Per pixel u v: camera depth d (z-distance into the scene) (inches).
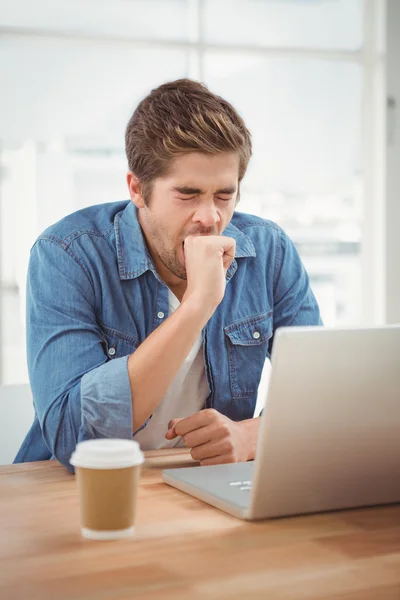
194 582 30.7
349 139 137.3
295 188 135.3
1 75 119.0
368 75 136.6
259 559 33.3
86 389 50.9
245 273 67.5
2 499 42.9
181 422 52.4
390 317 136.3
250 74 130.3
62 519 39.1
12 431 75.4
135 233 62.2
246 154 57.4
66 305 58.6
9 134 120.6
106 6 121.9
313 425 37.5
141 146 56.3
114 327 61.6
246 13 129.0
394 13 133.6
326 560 33.2
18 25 118.4
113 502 35.6
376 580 31.0
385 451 39.8
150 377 50.8
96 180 130.6
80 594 29.5
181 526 37.8
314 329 36.5
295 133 134.0
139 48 124.0
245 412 66.6
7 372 150.7
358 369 37.8
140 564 32.7
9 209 134.8
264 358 67.3
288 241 70.9
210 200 55.4
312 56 133.6
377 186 136.9
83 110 123.6
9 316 146.7
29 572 31.7
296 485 38.5
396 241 136.0
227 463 50.3
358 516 39.7
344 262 139.3
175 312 52.8
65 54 121.0
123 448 35.7
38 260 60.7
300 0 132.0
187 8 125.8
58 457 51.6
